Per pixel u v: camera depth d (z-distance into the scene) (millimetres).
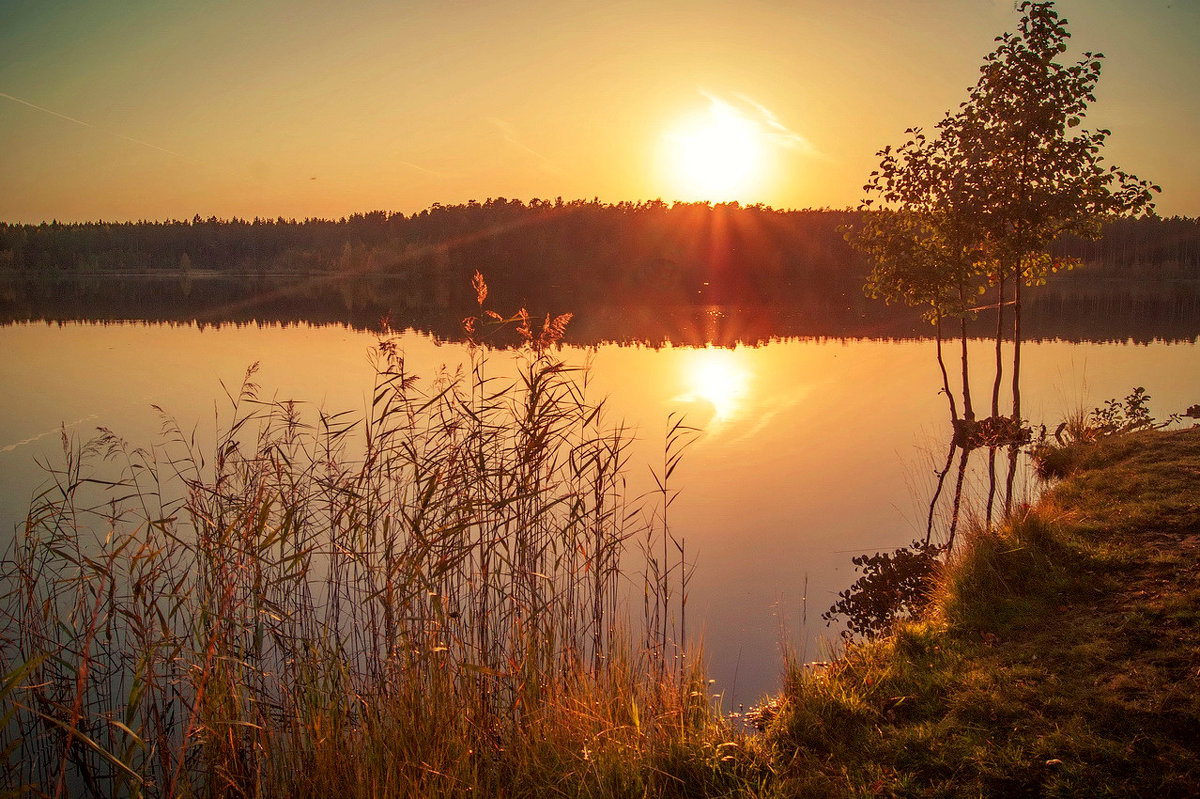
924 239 14953
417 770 4520
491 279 93625
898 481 12195
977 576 6266
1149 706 4207
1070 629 5246
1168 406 15992
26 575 6328
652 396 19438
